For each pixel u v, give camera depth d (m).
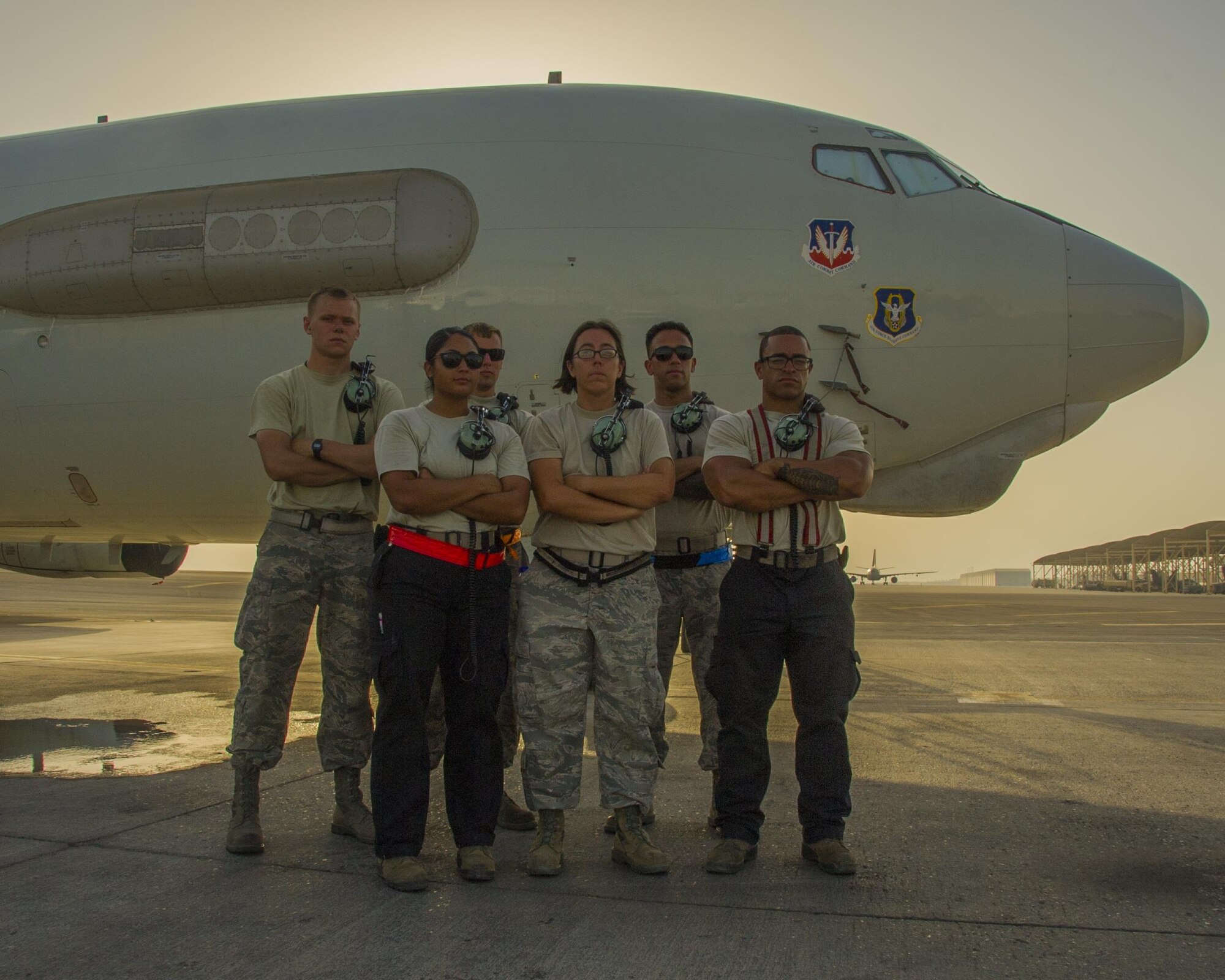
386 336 7.33
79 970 2.33
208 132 8.02
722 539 4.11
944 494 7.79
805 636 3.29
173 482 8.11
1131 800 4.08
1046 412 7.76
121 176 7.98
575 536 3.36
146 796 4.15
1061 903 2.82
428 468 3.32
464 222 7.34
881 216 7.49
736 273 7.28
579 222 7.32
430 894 2.94
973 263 7.46
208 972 2.32
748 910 2.79
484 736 3.23
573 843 3.57
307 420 3.76
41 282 7.81
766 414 3.56
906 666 9.67
